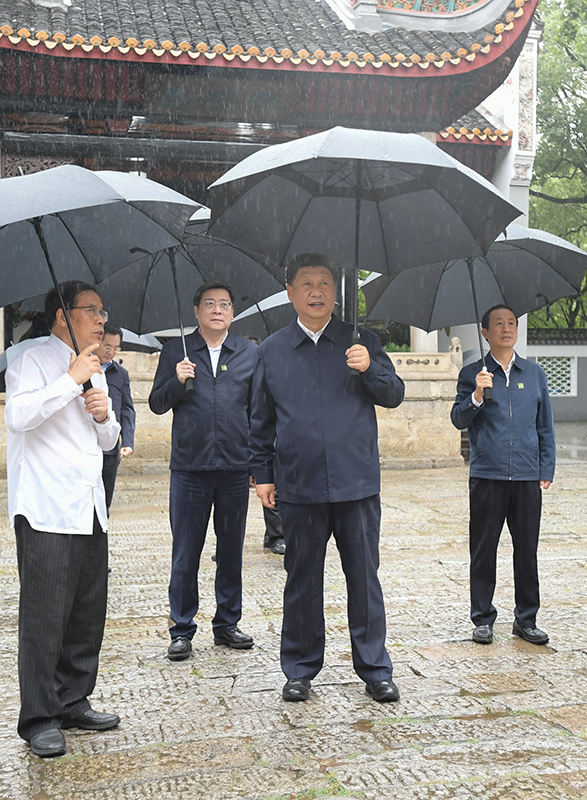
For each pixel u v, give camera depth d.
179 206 3.39
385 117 12.30
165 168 12.56
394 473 11.88
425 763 2.88
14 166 11.78
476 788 2.70
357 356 3.43
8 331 11.96
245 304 4.76
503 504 4.27
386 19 13.05
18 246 3.45
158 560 6.36
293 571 3.56
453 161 3.21
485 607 4.33
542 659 4.02
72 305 3.13
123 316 4.49
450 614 4.87
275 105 11.84
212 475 4.18
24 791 2.72
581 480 11.31
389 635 4.45
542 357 25.42
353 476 3.50
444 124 12.81
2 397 10.89
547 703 3.43
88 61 10.78
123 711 3.40
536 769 2.82
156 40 11.23
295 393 3.55
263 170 3.15
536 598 4.30
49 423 3.07
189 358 4.29
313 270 3.53
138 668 3.94
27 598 3.01
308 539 3.53
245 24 12.54
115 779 2.79
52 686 3.04
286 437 3.53
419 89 11.90
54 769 2.88
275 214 3.71
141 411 11.77
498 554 6.55
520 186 13.91
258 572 5.96
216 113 11.85
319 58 11.11
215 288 4.27
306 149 3.11
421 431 12.48
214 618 4.28
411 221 3.72
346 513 3.53
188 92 11.52
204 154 12.12
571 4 25.75
